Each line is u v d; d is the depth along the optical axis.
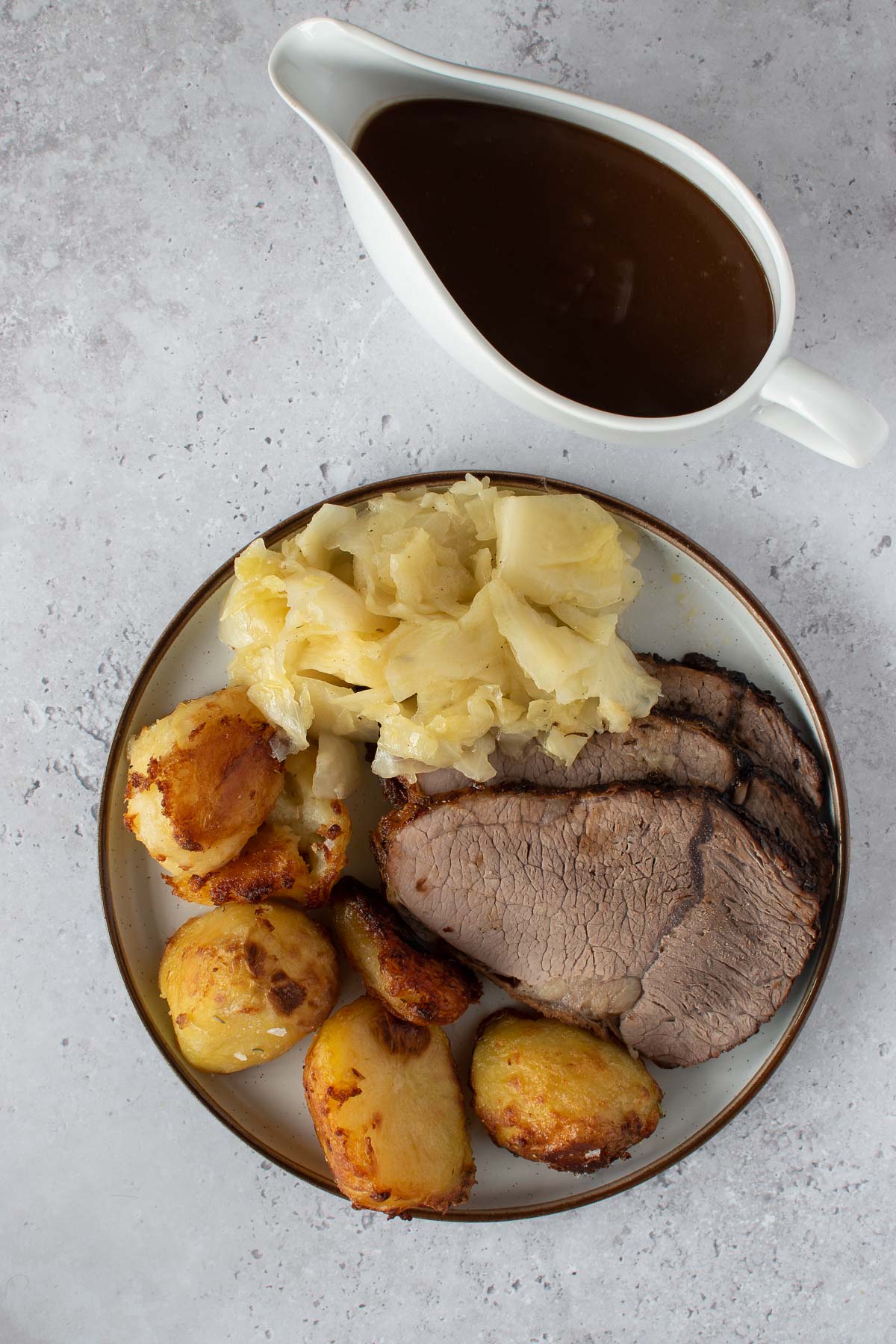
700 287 0.51
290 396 0.61
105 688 0.62
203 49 0.61
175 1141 0.63
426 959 0.57
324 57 0.50
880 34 0.60
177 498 0.62
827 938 0.58
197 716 0.56
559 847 0.57
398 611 0.56
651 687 0.57
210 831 0.56
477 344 0.50
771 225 0.50
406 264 0.50
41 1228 0.63
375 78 0.50
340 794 0.57
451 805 0.57
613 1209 0.63
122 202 0.61
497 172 0.51
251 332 0.61
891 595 0.61
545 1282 0.63
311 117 0.49
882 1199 0.62
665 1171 0.63
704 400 0.52
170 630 0.58
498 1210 0.58
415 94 0.51
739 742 0.58
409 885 0.58
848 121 0.60
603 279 0.51
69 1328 0.63
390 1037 0.56
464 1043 0.60
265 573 0.57
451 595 0.57
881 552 0.61
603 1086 0.56
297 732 0.57
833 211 0.60
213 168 0.61
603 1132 0.56
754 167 0.60
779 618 0.61
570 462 0.61
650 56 0.60
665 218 0.51
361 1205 0.56
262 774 0.57
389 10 0.60
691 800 0.56
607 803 0.57
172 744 0.56
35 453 0.62
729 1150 0.63
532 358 0.52
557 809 0.57
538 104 0.51
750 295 0.51
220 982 0.56
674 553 0.59
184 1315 0.63
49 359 0.62
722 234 0.51
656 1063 0.59
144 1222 0.63
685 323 0.52
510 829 0.57
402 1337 0.63
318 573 0.56
